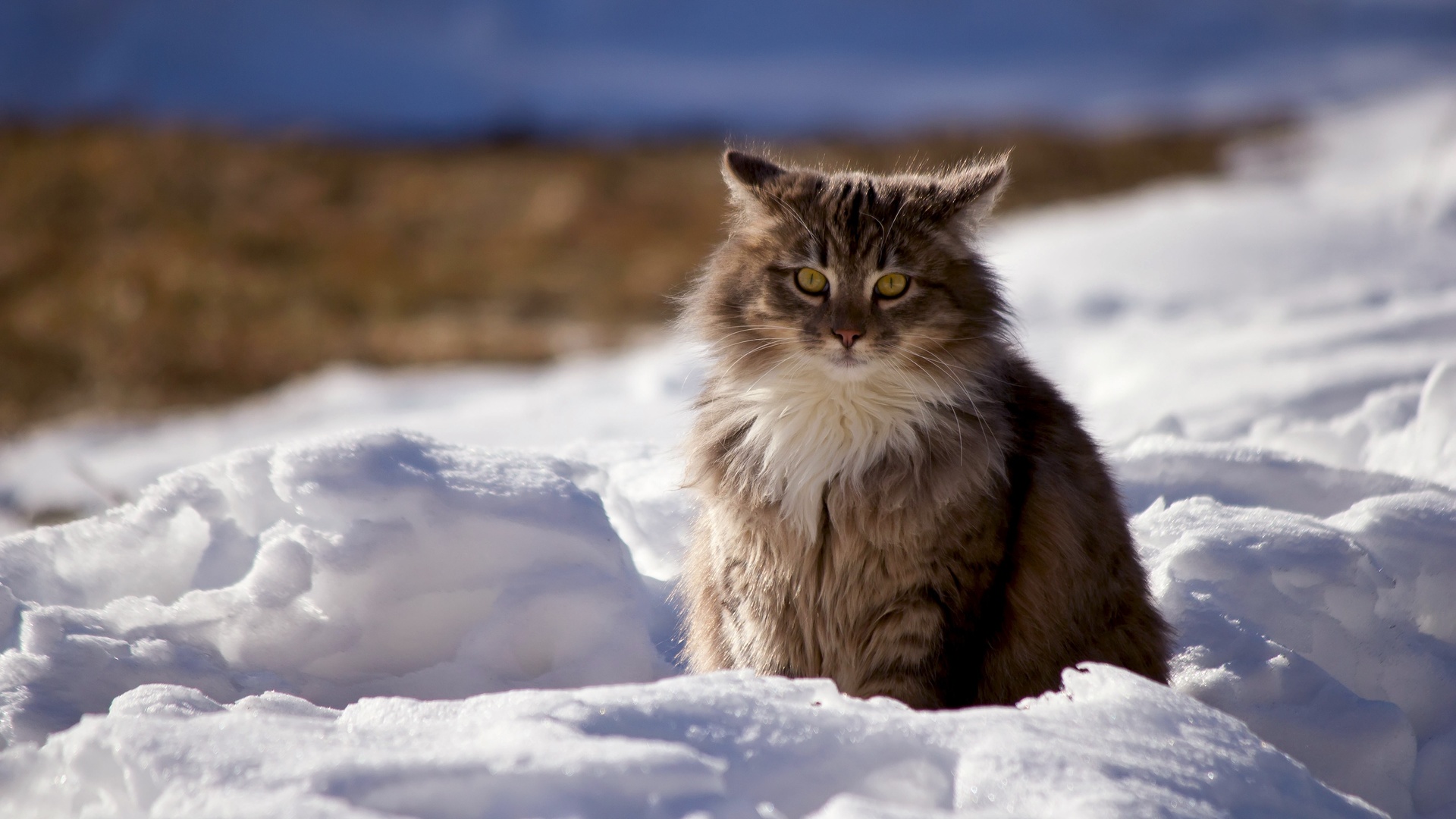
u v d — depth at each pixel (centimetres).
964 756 456
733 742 457
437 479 722
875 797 450
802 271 723
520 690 546
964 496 664
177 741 447
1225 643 709
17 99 5391
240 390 2222
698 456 742
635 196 4044
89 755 457
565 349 2547
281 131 4909
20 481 1633
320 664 668
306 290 2920
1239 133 4656
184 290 2802
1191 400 1188
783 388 719
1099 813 409
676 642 793
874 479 678
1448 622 768
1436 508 802
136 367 2302
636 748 427
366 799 412
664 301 2941
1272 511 833
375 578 685
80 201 3503
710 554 742
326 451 725
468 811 414
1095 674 536
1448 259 1702
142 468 1608
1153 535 809
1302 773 476
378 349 2489
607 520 762
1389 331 1312
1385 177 2378
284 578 676
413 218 3725
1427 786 649
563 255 3388
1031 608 670
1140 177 3991
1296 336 1345
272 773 422
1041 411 726
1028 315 1733
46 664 597
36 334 2447
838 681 703
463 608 703
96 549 728
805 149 4678
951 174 822
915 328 709
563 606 693
